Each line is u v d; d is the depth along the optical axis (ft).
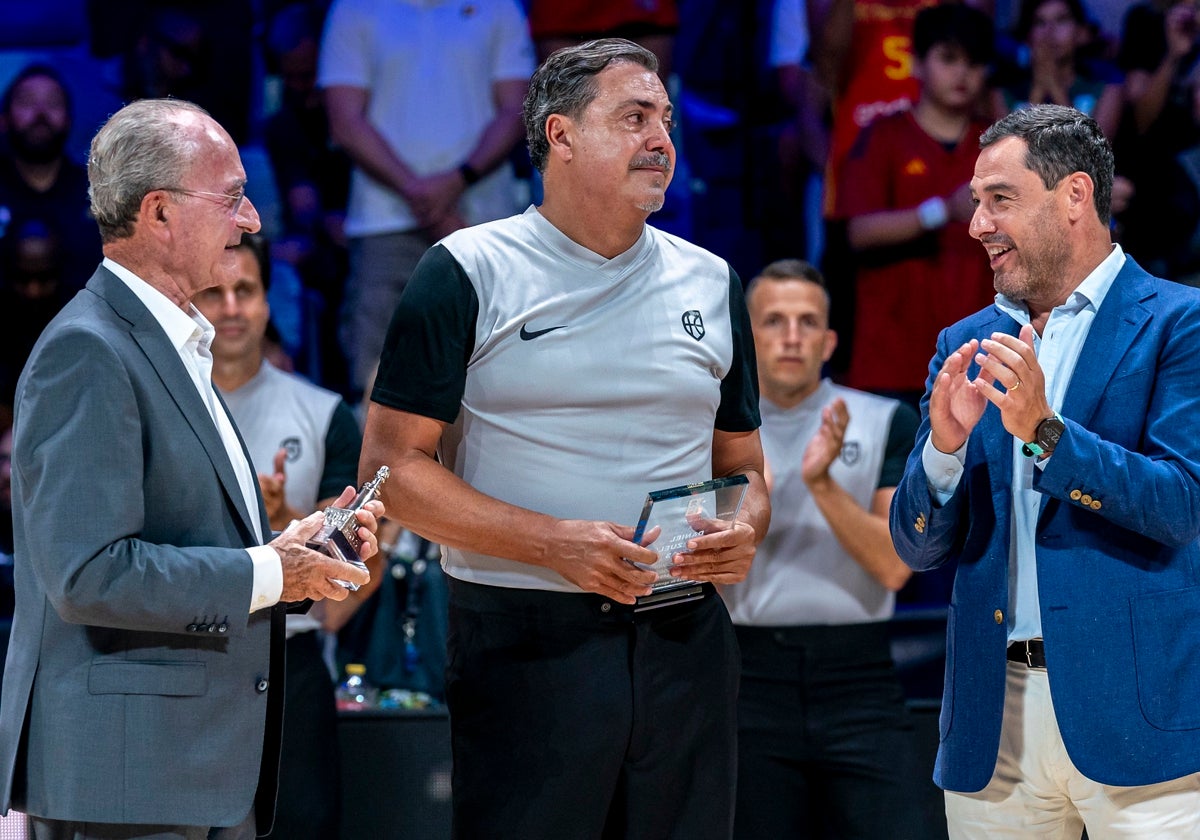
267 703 24.98
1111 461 24.06
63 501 21.91
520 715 25.89
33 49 53.93
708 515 25.25
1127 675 24.90
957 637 26.81
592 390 26.14
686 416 27.02
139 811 22.29
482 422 26.37
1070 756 25.02
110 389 22.48
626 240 26.86
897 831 37.32
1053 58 53.62
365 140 53.01
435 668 42.14
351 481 39.52
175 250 24.03
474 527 25.27
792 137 54.13
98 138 24.25
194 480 23.58
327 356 53.52
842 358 53.52
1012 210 26.05
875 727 38.09
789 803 38.27
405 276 53.06
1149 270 53.72
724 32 54.24
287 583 23.30
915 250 52.60
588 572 24.58
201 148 24.11
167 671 22.85
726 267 28.71
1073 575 25.25
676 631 26.66
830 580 38.58
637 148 25.86
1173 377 25.34
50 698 22.70
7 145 53.31
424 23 53.31
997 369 23.94
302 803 35.35
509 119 53.31
